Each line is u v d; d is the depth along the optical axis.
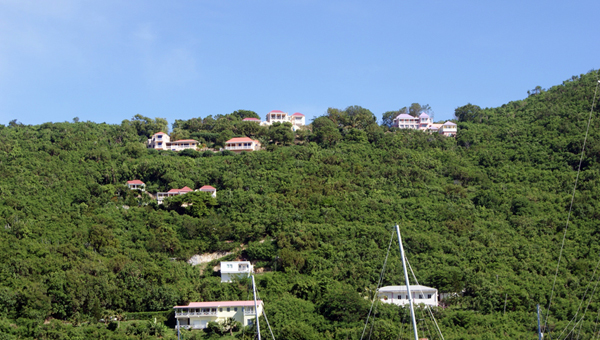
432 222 135.12
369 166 170.62
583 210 135.25
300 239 123.31
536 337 88.12
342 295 99.19
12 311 93.50
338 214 137.00
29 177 148.88
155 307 103.88
